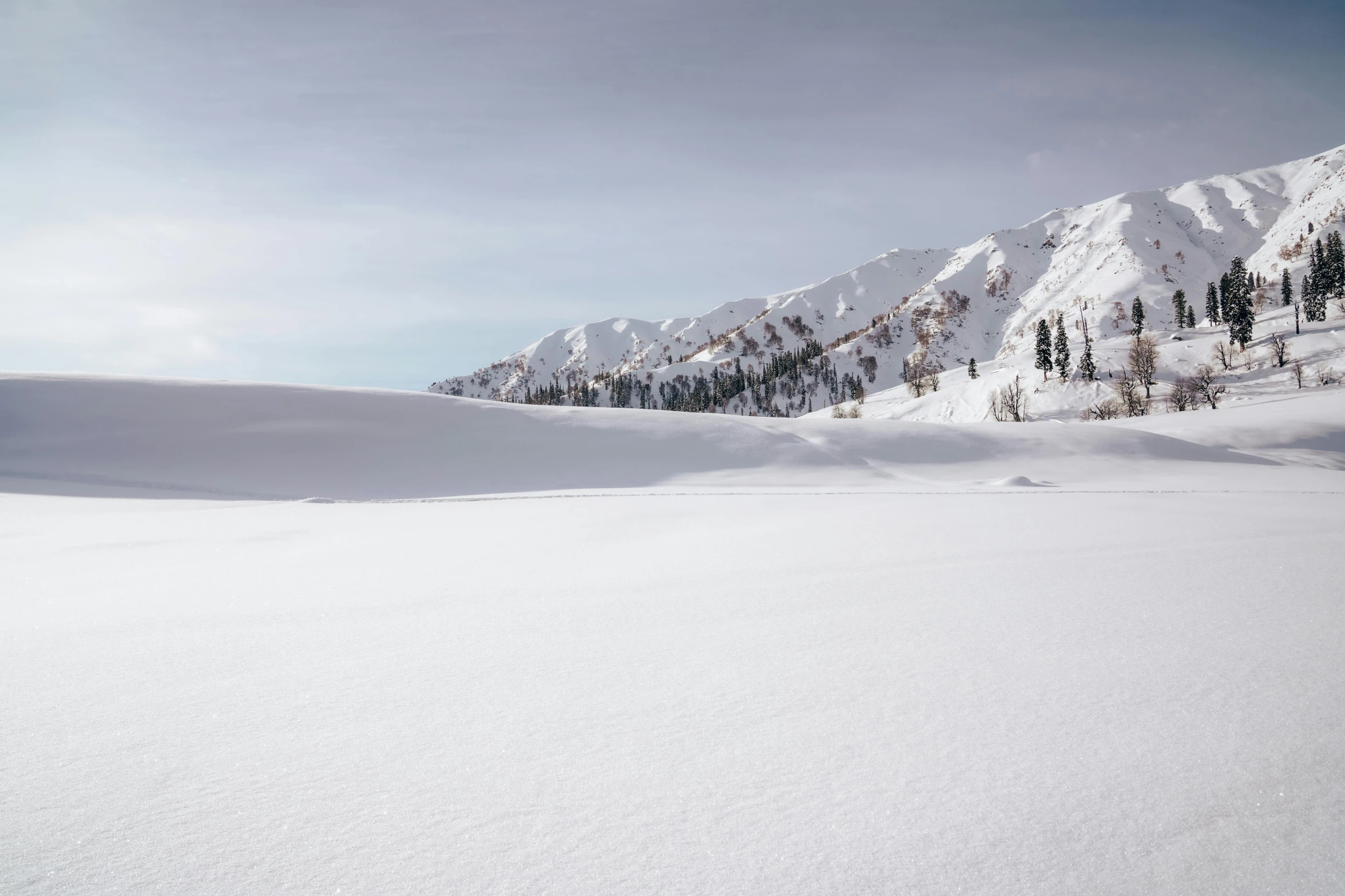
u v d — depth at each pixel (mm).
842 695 4199
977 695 4156
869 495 20266
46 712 4090
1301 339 114938
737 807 2906
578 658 5023
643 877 2443
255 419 34312
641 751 3461
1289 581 7102
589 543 11219
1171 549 9250
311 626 6090
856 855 2564
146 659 5141
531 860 2545
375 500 21844
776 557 9266
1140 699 4023
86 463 28219
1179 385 103375
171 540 12547
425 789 3096
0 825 2812
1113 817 2805
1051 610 6148
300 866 2518
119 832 2758
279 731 3762
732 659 4941
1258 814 2809
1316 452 48344
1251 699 3967
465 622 6152
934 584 7328
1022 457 33969
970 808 2887
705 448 34219
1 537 13000
